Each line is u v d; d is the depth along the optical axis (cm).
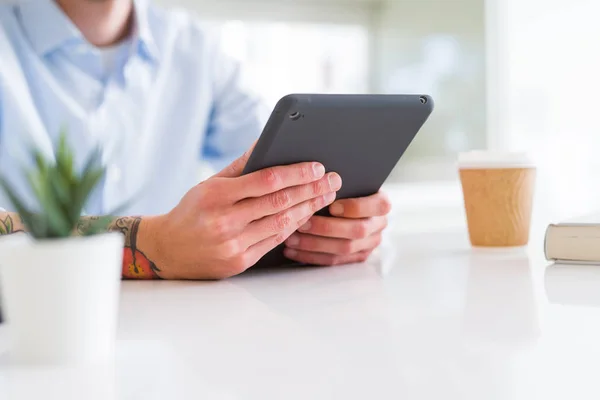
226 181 71
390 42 311
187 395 35
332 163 76
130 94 146
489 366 39
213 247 72
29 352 40
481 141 270
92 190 40
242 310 58
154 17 156
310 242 84
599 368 38
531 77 254
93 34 143
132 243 76
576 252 79
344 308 58
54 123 139
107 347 42
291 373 38
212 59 161
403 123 75
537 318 52
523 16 255
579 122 235
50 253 39
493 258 88
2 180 39
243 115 162
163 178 154
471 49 272
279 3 297
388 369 38
